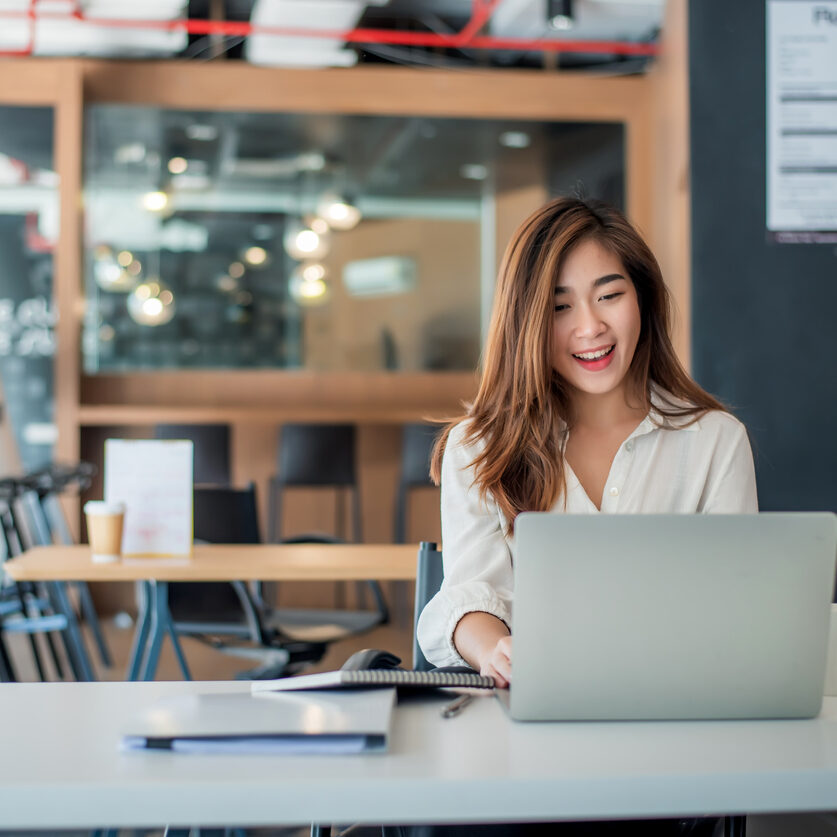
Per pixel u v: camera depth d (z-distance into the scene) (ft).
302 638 10.85
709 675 3.87
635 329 5.73
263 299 22.68
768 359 13.78
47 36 20.15
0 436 19.36
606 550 3.81
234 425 21.45
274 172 22.74
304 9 19.11
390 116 22.02
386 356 23.15
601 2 19.65
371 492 21.81
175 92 21.09
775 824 5.06
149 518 9.92
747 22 13.64
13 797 3.11
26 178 21.86
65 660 16.57
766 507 13.74
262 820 3.14
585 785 3.23
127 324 22.06
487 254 23.54
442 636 5.23
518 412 5.70
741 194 13.73
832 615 4.54
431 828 4.68
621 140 22.58
